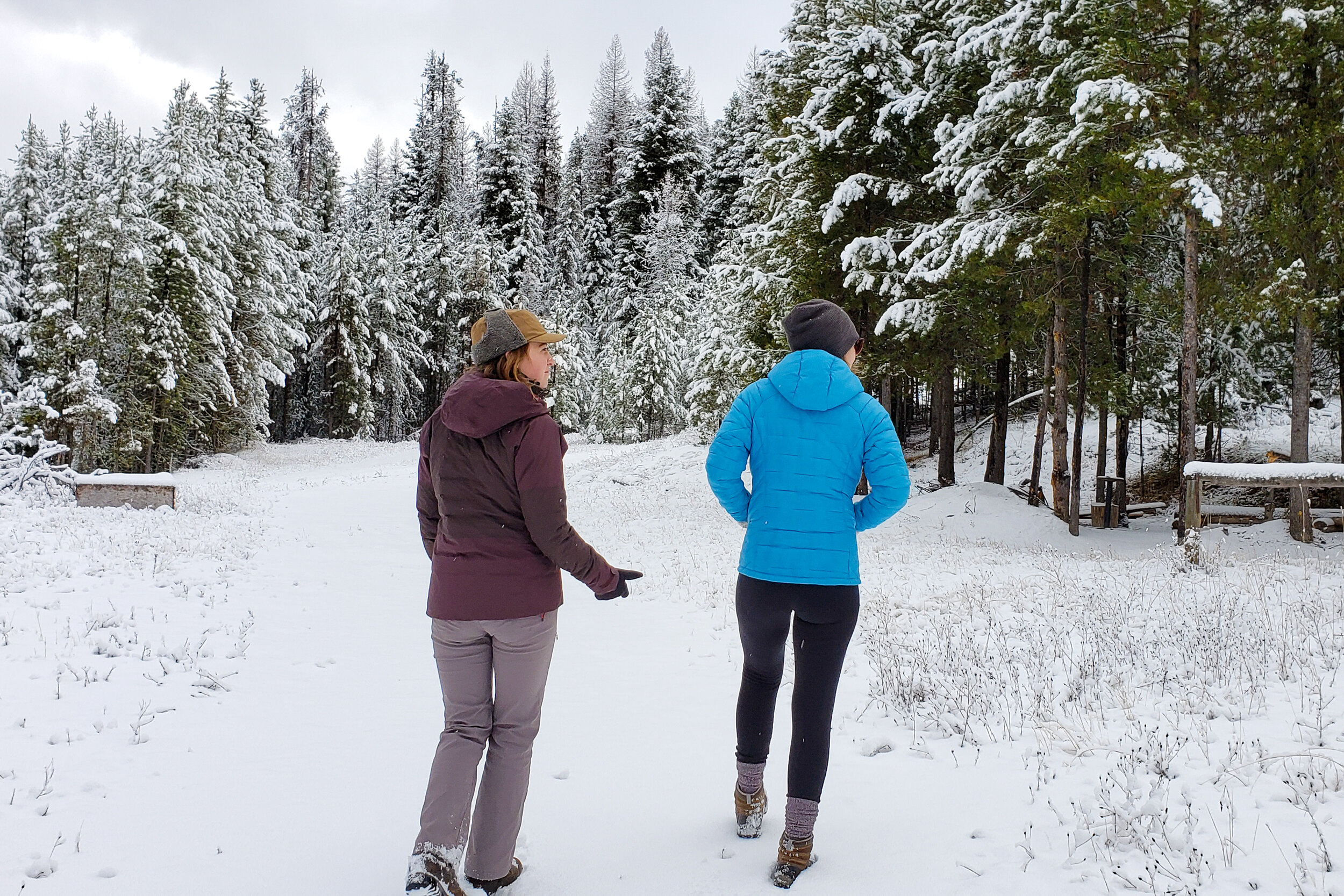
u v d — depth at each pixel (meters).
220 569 8.47
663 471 29.12
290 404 44.34
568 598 8.83
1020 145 14.98
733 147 58.19
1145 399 19.44
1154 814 2.67
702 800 3.23
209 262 30.27
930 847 2.71
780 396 2.79
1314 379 20.30
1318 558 10.34
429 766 3.64
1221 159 12.61
